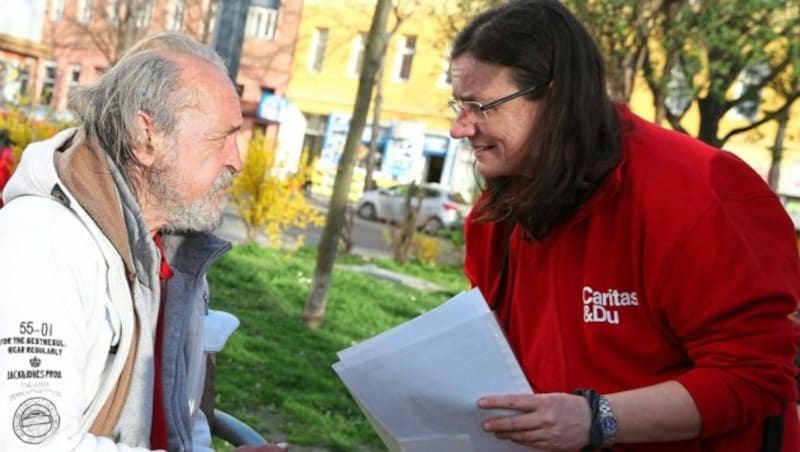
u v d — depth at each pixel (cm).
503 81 183
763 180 187
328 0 3106
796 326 176
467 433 181
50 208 167
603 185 184
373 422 199
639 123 196
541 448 174
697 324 173
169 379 192
